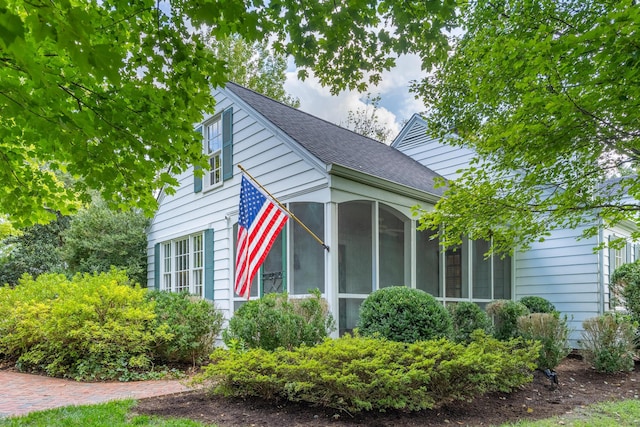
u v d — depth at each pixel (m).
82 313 6.38
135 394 4.95
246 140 8.59
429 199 8.03
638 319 8.26
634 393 5.80
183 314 6.94
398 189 7.44
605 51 2.98
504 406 4.84
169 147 3.74
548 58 3.38
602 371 7.04
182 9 3.02
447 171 11.38
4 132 3.35
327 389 4.15
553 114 3.71
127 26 3.28
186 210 10.50
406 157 12.04
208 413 4.15
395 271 7.61
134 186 4.08
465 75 6.19
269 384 4.40
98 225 12.62
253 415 4.10
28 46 2.23
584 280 9.16
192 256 10.11
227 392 4.55
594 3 4.44
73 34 1.82
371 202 7.19
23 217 4.41
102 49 1.89
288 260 7.23
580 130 3.79
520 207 5.09
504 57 4.40
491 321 7.36
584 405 5.04
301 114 10.53
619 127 3.80
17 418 3.84
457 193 5.25
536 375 6.36
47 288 7.80
